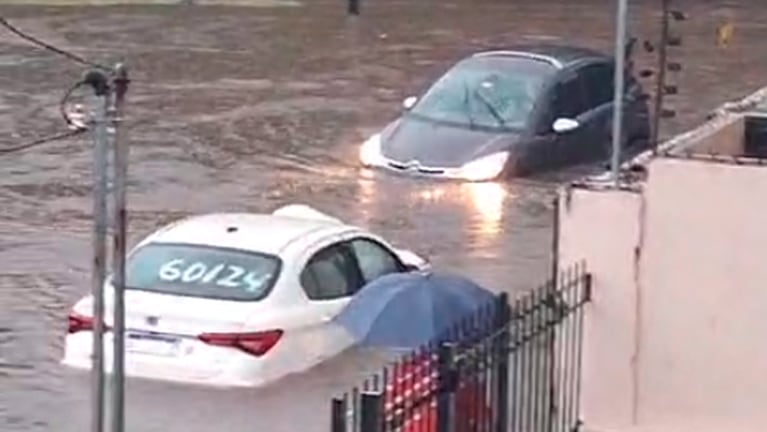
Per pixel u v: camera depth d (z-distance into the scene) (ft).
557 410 38.70
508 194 78.28
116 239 30.58
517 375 36.91
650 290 39.24
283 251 48.85
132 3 161.68
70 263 63.57
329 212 74.08
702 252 38.81
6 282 60.75
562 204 39.75
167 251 48.98
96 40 134.62
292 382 46.73
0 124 95.20
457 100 84.79
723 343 38.91
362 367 46.98
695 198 38.68
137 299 46.96
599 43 137.18
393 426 29.81
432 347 33.22
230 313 46.62
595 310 39.55
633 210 39.17
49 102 103.19
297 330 47.24
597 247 39.47
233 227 50.70
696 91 113.09
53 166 83.41
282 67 123.13
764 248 38.32
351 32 145.28
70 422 46.19
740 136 46.78
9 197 76.07
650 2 152.66
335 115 101.30
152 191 77.71
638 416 39.58
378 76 119.14
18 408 47.06
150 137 92.38
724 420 39.11
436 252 67.10
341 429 28.12
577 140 84.12
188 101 105.81
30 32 137.69
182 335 46.34
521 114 83.20
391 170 81.25
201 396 46.14
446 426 31.71
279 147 89.86
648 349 39.40
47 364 50.39
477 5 167.94
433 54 131.23
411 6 166.30
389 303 40.65
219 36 140.26
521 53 87.76
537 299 38.11
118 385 30.63
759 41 143.33
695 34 146.92
